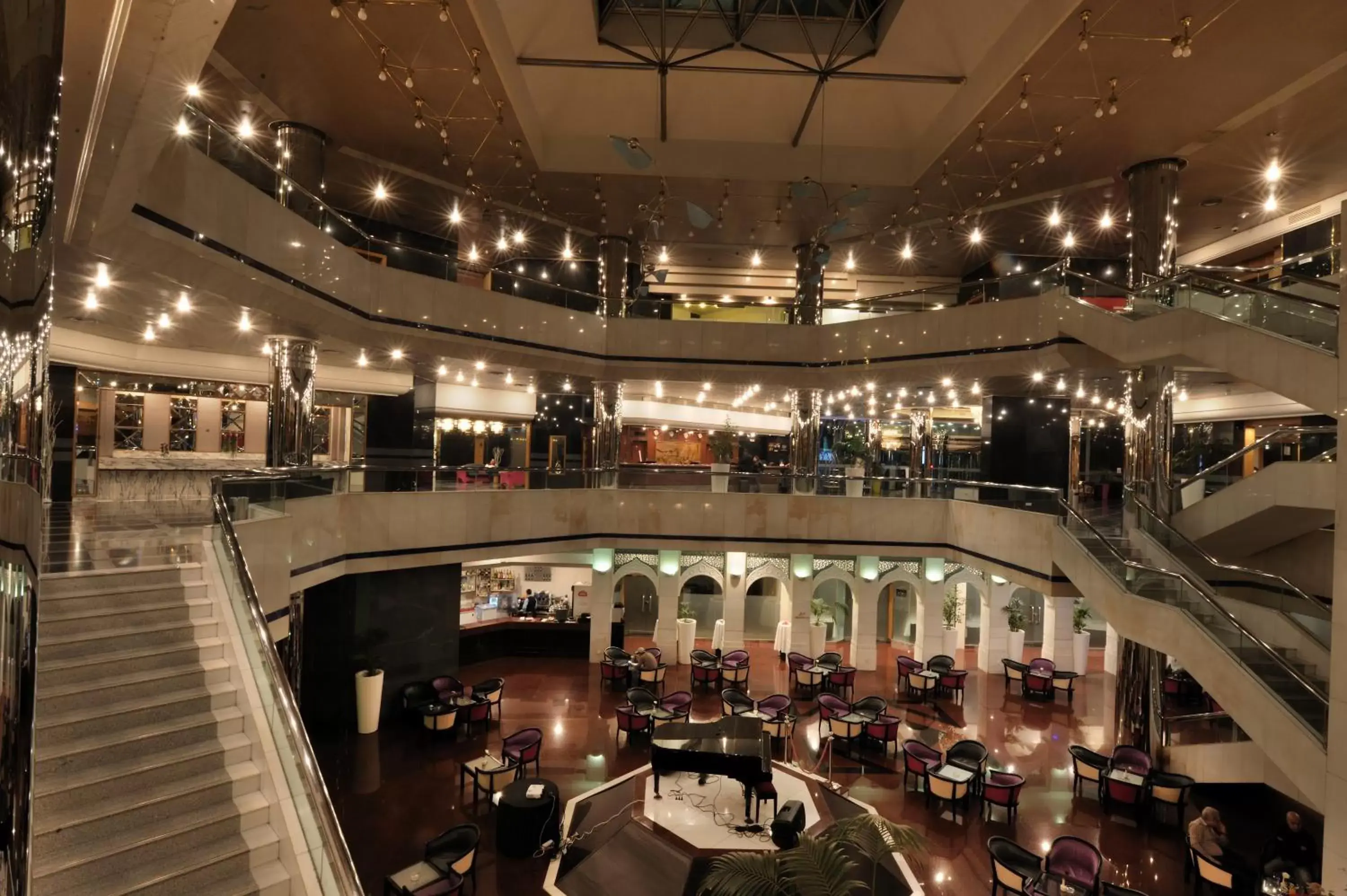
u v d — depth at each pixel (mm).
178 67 4414
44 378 1565
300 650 12180
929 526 18828
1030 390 19828
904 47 13727
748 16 14023
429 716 14602
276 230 11047
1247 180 15297
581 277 21812
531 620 20641
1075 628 19625
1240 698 9859
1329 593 13047
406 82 11188
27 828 1518
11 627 1483
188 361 16000
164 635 7359
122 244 8188
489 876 10070
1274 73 11523
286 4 10758
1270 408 17109
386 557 14945
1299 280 9625
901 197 17484
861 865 9977
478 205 18250
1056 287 15352
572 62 14062
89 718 6277
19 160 1493
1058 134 13609
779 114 16078
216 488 9195
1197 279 11398
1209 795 13125
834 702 15070
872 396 22250
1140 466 14578
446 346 16109
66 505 14305
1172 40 9875
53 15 1579
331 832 5492
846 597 23250
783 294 25781
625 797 11938
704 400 28203
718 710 16375
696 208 13516
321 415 20484
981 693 18031
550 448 25188
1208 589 11227
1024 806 12344
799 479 19234
